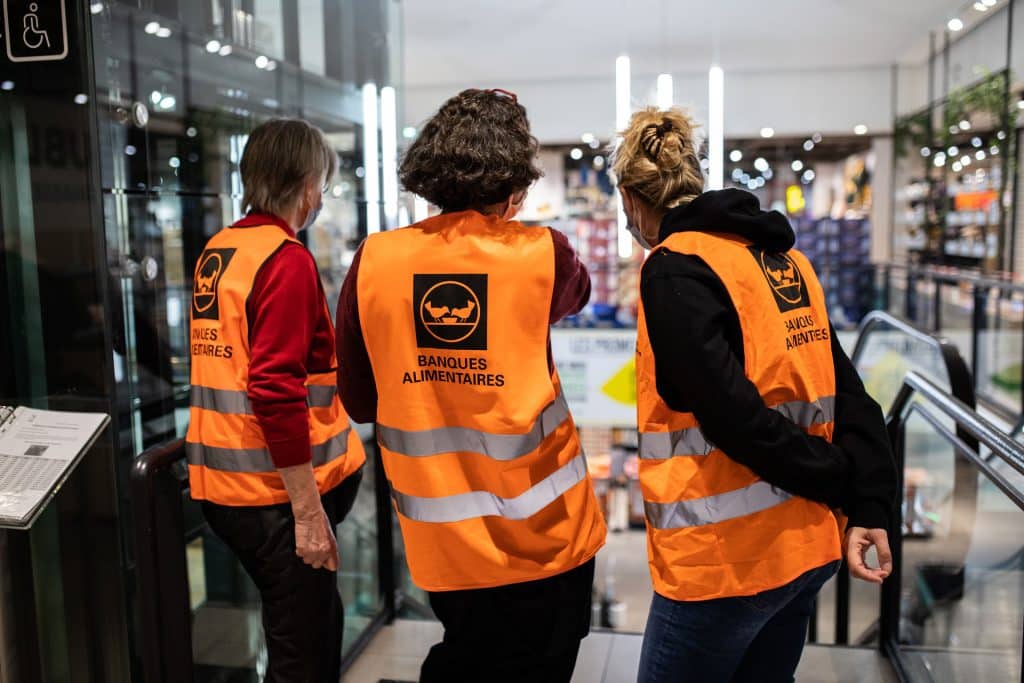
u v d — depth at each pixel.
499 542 1.43
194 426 1.82
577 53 9.00
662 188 1.50
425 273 1.40
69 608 1.97
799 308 1.46
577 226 9.76
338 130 3.28
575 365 8.28
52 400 1.92
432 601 1.55
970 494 2.73
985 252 7.32
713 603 1.44
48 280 1.89
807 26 7.88
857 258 10.37
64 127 1.84
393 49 3.69
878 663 2.65
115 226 1.92
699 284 1.36
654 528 1.48
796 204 10.61
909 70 9.98
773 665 1.60
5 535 1.94
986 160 7.30
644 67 9.85
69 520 1.95
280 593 1.82
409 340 1.42
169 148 2.20
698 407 1.34
